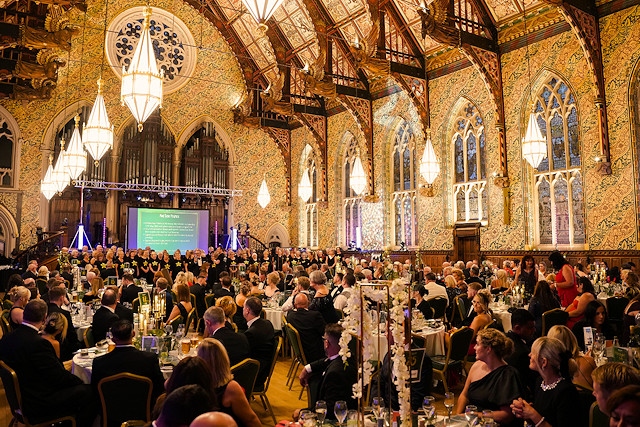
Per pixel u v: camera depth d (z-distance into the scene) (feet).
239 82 90.33
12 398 16.99
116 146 79.51
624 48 47.50
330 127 85.35
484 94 60.64
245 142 90.22
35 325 17.69
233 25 86.43
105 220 78.59
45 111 74.43
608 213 48.49
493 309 31.94
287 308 32.19
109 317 24.80
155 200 82.89
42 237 69.82
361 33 70.23
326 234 84.99
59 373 17.29
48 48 45.11
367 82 76.69
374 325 17.93
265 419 22.86
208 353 13.91
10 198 71.41
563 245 53.16
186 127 85.30
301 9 73.05
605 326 25.61
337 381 15.29
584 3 48.37
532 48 55.52
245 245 86.94
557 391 12.84
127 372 16.05
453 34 54.19
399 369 10.39
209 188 85.51
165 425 7.54
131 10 81.71
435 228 66.28
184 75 85.46
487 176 59.88
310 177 90.94
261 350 22.33
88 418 17.51
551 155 54.90
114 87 79.71
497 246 58.39
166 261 59.72
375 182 76.28
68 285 43.52
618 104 47.83
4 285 63.87
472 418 12.21
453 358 24.02
